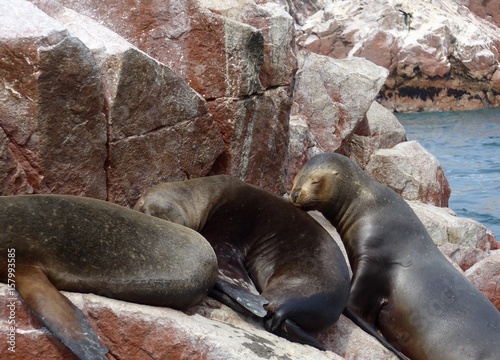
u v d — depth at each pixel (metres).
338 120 13.82
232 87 9.27
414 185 14.09
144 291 6.03
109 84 7.70
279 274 7.38
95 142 7.53
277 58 10.00
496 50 37.91
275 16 10.00
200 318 6.33
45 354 5.46
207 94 9.23
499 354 7.79
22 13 7.12
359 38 35.66
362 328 7.73
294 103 13.73
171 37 9.14
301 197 8.46
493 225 16.39
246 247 7.77
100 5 8.98
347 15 36.25
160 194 7.52
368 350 7.42
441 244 11.99
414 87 37.03
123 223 6.15
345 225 8.60
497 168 22.66
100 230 6.02
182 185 7.79
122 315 5.73
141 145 8.12
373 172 14.30
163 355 5.75
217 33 9.16
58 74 7.08
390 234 8.39
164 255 6.15
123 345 5.73
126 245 6.05
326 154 8.81
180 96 8.52
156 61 8.12
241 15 9.91
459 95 37.75
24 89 6.97
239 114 9.32
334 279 7.23
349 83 13.95
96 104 7.46
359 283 8.16
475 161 23.86
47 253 5.75
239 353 5.82
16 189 6.95
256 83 9.51
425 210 12.86
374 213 8.50
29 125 7.02
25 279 5.55
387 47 35.62
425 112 37.38
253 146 9.70
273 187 10.23
